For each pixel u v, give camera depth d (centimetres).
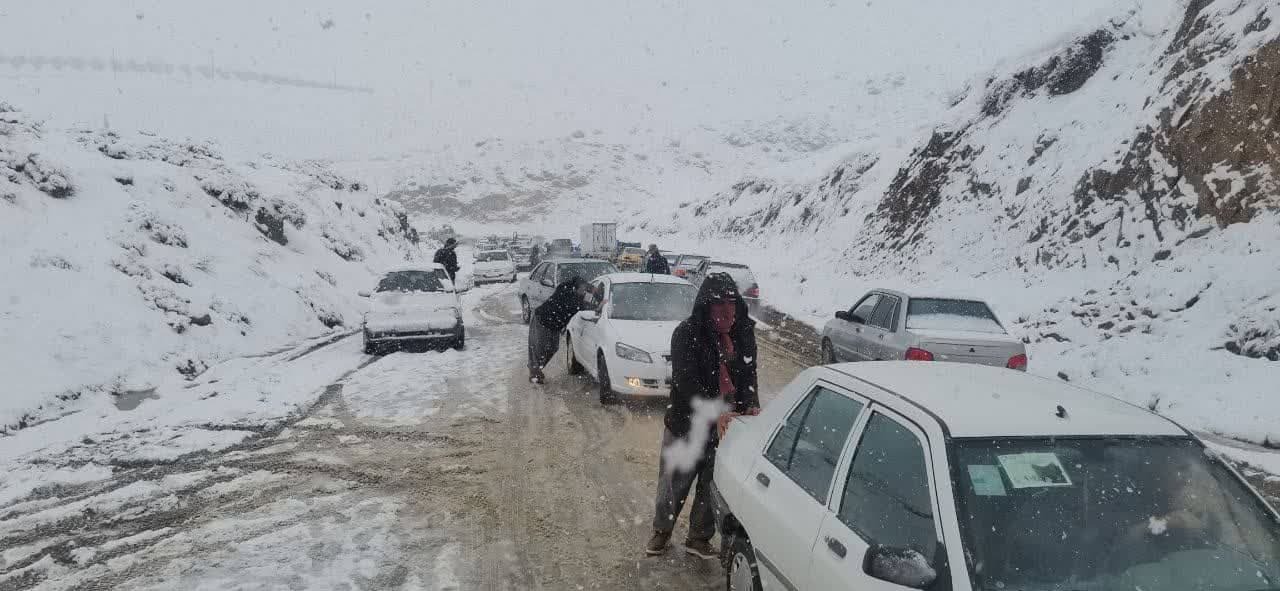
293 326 1661
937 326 928
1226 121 1548
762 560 368
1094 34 2584
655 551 519
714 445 494
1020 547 261
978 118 2870
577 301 1101
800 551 325
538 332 1088
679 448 497
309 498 638
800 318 2073
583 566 505
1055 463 286
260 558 520
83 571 504
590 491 652
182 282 1520
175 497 642
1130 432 306
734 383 493
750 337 493
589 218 13162
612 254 4603
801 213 4706
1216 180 1507
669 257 3209
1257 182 1434
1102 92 2353
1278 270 1163
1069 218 1923
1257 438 836
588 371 1066
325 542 547
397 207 4256
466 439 810
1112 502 277
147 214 1653
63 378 1015
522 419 891
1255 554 270
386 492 652
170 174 2058
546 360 1094
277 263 1998
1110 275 1619
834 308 2308
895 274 2533
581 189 14500
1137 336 1226
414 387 1074
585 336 1069
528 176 15062
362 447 784
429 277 1482
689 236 6762
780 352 1439
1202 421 911
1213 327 1124
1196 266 1323
